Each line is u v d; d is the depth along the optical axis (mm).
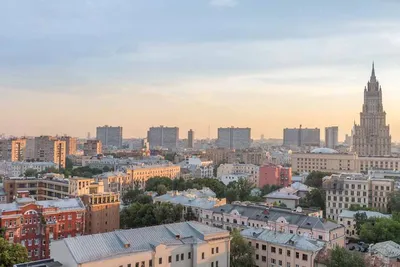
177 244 127625
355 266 128125
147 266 121375
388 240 175000
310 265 134125
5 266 124625
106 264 113812
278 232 150000
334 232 165875
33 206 173750
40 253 173375
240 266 140250
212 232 135750
